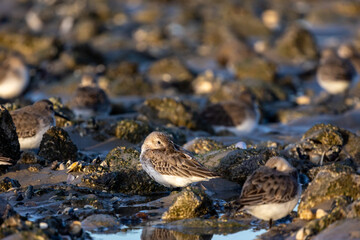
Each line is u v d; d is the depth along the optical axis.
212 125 17.55
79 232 8.48
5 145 11.28
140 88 25.44
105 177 10.77
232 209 9.89
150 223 9.17
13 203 9.84
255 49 34.34
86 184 10.73
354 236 7.52
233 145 12.92
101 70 29.41
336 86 23.14
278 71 29.36
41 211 9.45
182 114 16.94
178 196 9.50
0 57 29.91
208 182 11.28
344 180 9.30
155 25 44.22
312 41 33.81
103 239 8.48
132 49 34.72
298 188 8.52
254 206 8.32
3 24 45.69
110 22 45.53
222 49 31.77
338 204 8.79
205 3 55.28
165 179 10.21
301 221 8.95
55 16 46.34
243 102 17.95
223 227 8.96
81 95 18.00
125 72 28.34
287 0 56.84
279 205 8.30
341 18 47.03
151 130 14.94
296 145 12.91
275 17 44.62
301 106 21.78
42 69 28.94
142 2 57.16
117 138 14.62
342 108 20.67
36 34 37.44
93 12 46.22
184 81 26.94
